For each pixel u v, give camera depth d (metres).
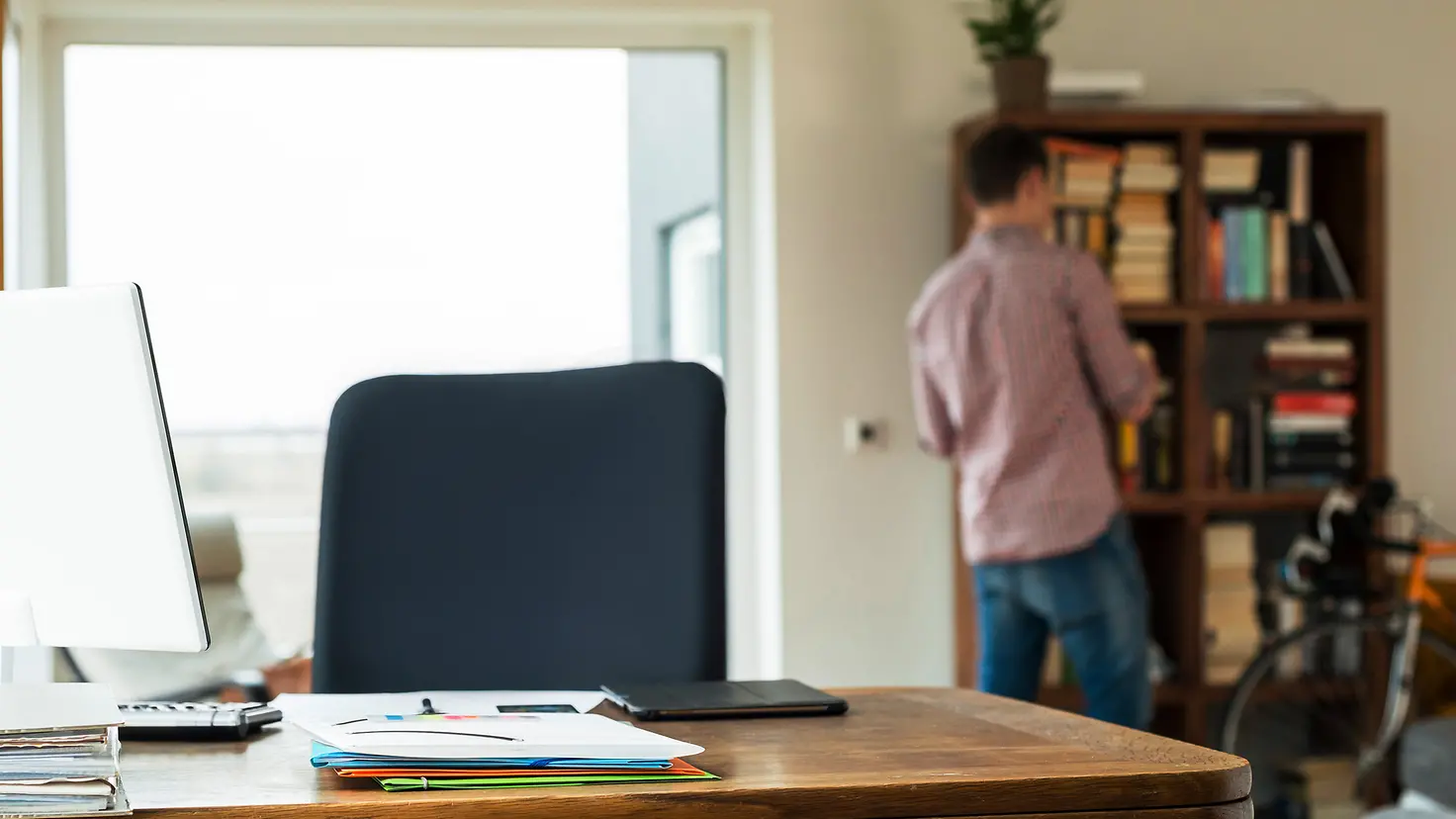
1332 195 3.83
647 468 1.80
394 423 1.80
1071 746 1.23
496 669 1.76
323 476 1.78
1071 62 3.93
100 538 1.15
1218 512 3.87
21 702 1.08
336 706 1.44
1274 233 3.71
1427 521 3.80
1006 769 1.11
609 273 3.94
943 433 3.16
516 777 1.06
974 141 3.04
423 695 1.53
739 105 3.95
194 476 3.75
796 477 3.80
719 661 1.78
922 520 3.85
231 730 1.30
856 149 3.83
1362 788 3.82
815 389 3.81
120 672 3.13
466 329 3.88
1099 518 2.94
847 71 3.83
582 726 1.20
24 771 0.99
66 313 1.13
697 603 1.77
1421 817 2.89
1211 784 1.10
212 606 3.48
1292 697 3.78
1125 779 1.08
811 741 1.26
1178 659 3.68
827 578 3.81
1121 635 2.95
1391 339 4.09
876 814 1.05
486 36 3.84
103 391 1.13
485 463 1.80
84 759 1.01
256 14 3.68
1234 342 3.72
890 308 3.84
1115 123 3.56
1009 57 3.56
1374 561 3.73
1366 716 3.82
